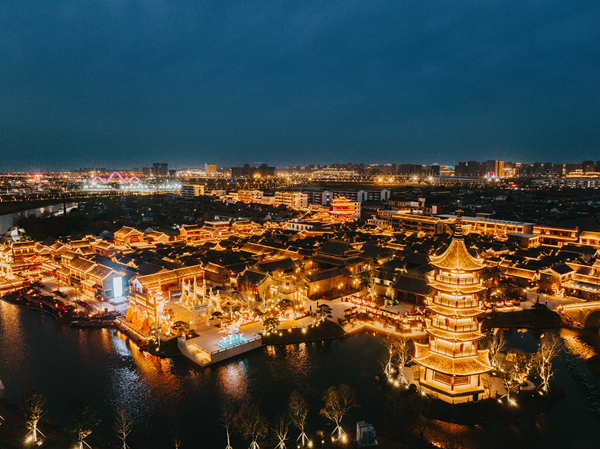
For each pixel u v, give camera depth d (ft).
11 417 207.92
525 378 238.07
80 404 193.36
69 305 383.45
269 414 216.54
